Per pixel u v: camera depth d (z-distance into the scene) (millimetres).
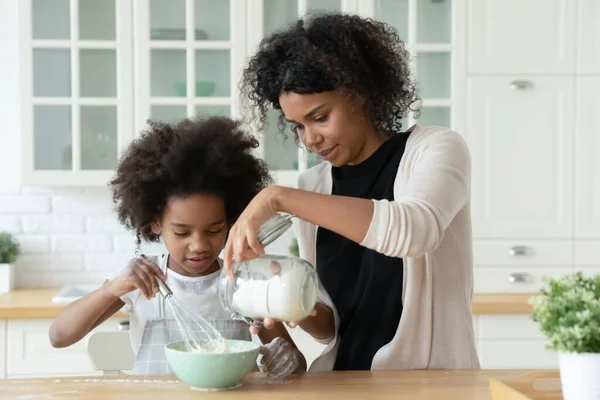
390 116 1488
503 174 2910
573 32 2895
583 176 2920
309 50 1293
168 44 2840
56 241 3098
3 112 3074
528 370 1342
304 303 1188
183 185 1412
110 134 2850
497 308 2641
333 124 1331
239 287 1210
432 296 1397
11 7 3074
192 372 1159
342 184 1495
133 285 1385
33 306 2545
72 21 2812
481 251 2906
